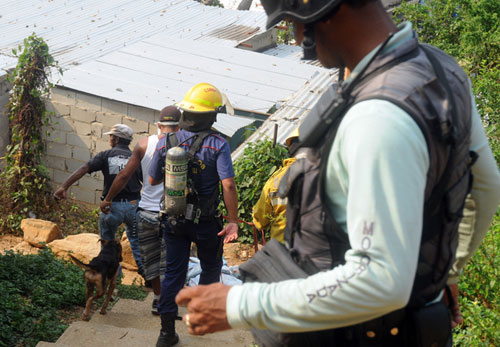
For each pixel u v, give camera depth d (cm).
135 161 581
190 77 1516
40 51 1241
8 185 1284
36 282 638
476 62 1295
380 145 132
